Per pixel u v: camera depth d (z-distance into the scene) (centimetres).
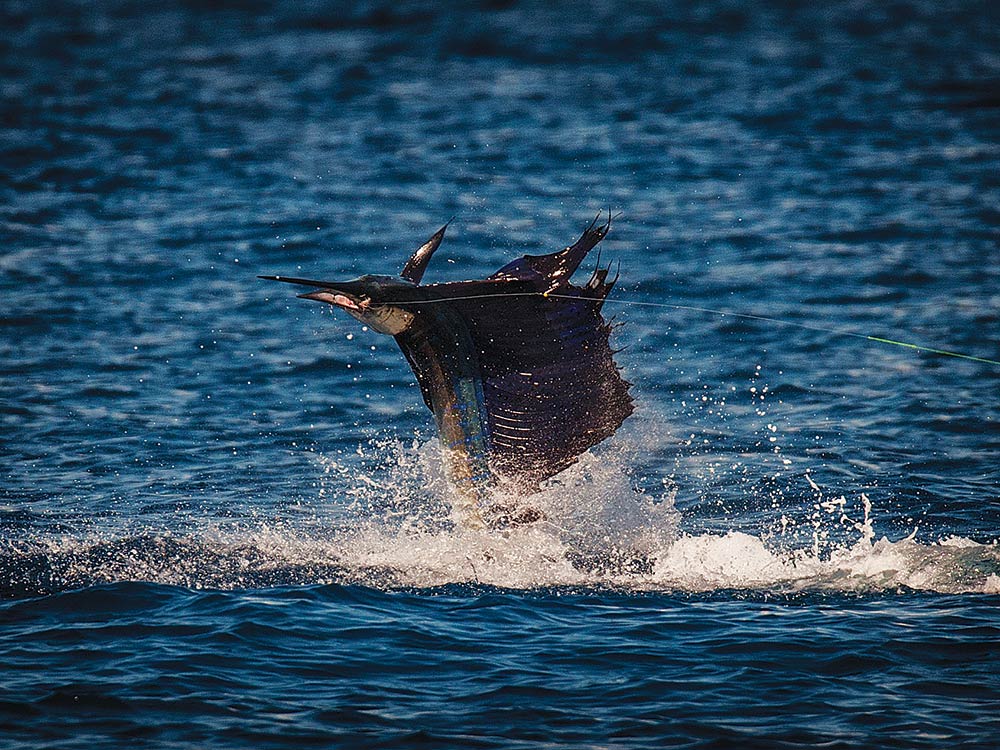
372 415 6162
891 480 5238
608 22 18162
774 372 6669
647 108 13200
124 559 4353
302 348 7100
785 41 16988
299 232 9206
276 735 3036
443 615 3809
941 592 4003
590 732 3067
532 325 4069
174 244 8956
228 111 13162
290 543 4575
